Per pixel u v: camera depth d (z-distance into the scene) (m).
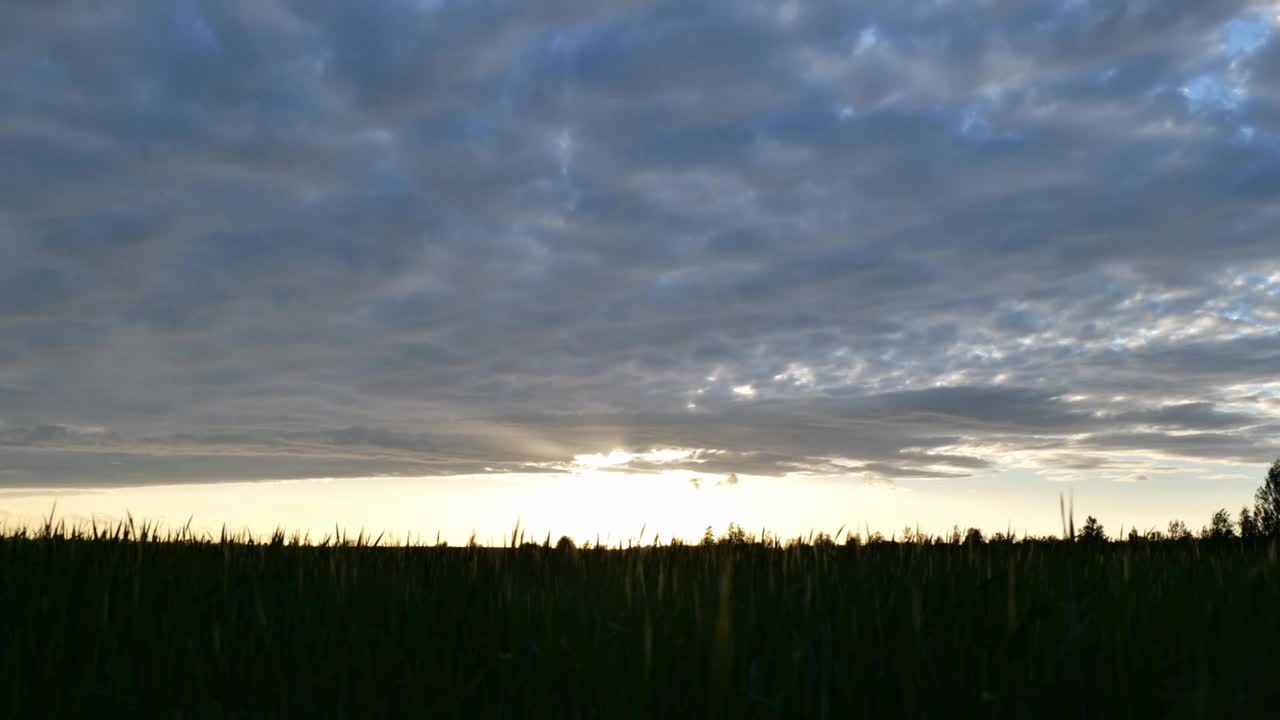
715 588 4.14
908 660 3.02
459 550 5.33
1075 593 3.72
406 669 3.15
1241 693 2.57
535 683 3.09
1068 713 2.75
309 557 5.37
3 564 4.82
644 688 2.93
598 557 5.17
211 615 3.98
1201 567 4.67
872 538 5.42
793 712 2.81
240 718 2.95
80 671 3.32
